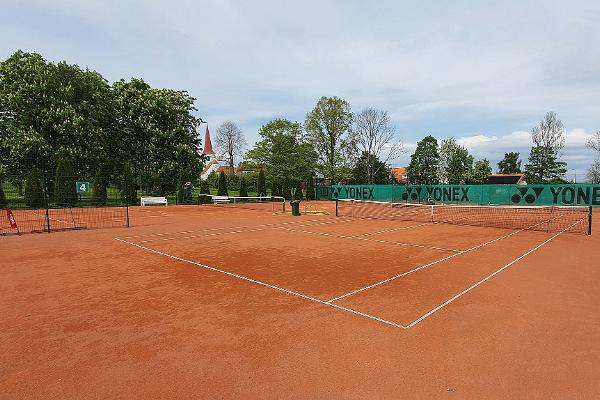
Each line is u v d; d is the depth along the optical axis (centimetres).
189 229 1691
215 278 820
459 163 6844
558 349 470
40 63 3206
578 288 739
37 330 534
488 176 7294
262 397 363
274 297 685
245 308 626
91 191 3525
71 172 3014
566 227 1758
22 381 395
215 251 1144
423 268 911
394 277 827
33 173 2883
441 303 650
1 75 3133
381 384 387
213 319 576
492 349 470
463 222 2008
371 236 1462
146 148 3825
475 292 712
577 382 392
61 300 670
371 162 5834
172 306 636
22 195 3122
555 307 629
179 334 518
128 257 1053
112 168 3766
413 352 462
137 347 477
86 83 3506
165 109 3916
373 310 616
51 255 1084
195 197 4212
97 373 411
